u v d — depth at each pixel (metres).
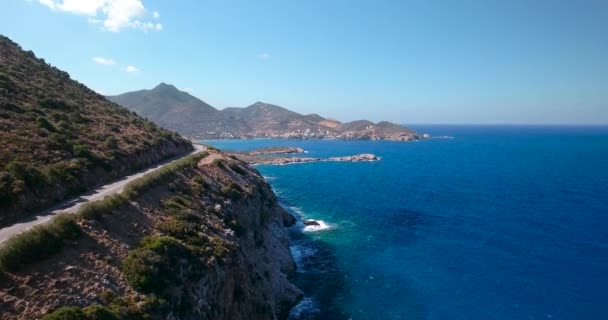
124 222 31.67
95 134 50.88
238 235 46.19
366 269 62.41
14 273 21.59
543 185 132.88
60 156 39.25
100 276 24.38
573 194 116.50
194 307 27.77
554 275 58.47
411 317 47.62
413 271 61.25
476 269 61.44
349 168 189.00
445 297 52.47
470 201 111.00
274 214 75.38
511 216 92.94
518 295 52.44
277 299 48.84
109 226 30.00
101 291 23.22
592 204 102.88
